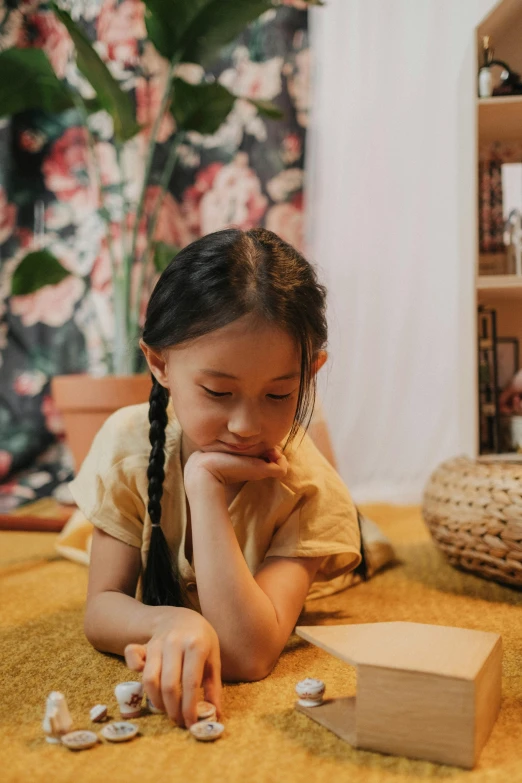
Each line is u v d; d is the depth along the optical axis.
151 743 0.66
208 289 0.73
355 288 2.09
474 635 0.71
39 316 2.16
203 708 0.69
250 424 0.75
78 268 2.16
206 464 0.80
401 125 2.05
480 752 0.64
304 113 2.14
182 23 1.60
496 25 1.36
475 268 1.31
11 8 2.09
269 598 0.82
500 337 1.57
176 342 0.76
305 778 0.59
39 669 0.85
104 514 0.91
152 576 0.87
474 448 1.31
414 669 0.63
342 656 0.66
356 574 1.17
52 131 2.14
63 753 0.64
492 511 1.15
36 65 1.66
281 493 0.90
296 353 0.75
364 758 0.63
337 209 2.09
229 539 0.79
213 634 0.72
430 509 1.29
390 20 2.04
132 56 2.04
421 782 0.59
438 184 2.03
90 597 0.88
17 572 1.35
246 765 0.61
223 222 2.19
